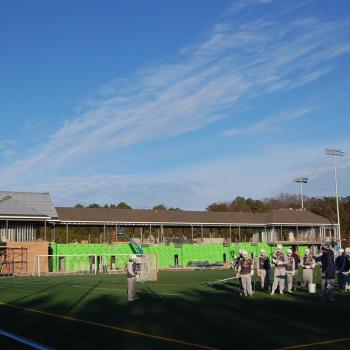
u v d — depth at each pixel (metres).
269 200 129.38
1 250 52.22
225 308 18.89
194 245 67.06
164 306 19.75
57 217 61.09
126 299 22.56
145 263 35.28
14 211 54.34
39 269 50.12
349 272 24.25
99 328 14.56
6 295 24.80
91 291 26.97
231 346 11.88
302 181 92.00
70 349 11.65
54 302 21.48
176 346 11.91
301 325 14.84
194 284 31.56
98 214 66.56
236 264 25.34
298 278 34.19
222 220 73.94
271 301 21.05
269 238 75.94
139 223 67.56
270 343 12.19
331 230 79.94
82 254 56.88
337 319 16.00
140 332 13.85
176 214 72.81
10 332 13.93
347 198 104.25
